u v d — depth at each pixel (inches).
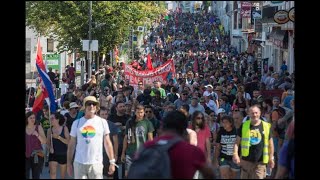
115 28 1197.1
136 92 995.3
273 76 1104.2
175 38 3171.8
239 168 470.0
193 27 3686.0
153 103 815.7
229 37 3383.4
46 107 568.1
